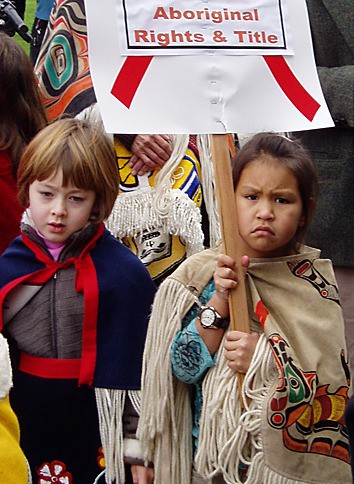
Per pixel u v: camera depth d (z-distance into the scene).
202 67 2.94
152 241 3.83
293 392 2.70
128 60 2.88
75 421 3.04
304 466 2.74
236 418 2.78
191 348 2.84
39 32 5.64
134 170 3.85
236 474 2.79
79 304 3.03
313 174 2.90
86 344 3.02
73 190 3.01
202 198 3.97
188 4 2.95
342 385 2.80
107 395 3.01
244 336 2.78
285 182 2.84
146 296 3.10
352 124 4.14
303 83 3.05
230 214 2.84
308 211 2.92
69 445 3.05
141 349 3.07
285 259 2.89
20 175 3.09
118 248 3.13
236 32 2.99
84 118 3.95
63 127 3.04
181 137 3.87
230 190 2.85
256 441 2.76
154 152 3.83
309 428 2.75
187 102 2.91
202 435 2.83
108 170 3.06
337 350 2.83
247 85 2.98
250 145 2.91
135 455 3.02
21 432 3.04
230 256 2.82
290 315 2.81
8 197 3.67
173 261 3.87
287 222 2.85
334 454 2.77
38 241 3.06
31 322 3.04
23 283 3.04
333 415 2.78
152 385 2.91
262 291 2.86
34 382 3.02
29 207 3.11
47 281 3.05
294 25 3.06
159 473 2.93
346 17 4.17
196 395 2.93
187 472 2.94
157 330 2.91
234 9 2.99
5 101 3.73
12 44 3.78
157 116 2.87
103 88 2.85
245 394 2.76
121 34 2.87
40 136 3.05
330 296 2.89
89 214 3.07
